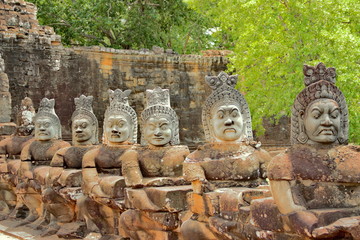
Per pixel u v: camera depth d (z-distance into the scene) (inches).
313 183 233.5
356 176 229.6
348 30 669.9
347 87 640.4
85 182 387.2
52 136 501.0
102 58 1109.7
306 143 241.4
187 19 1390.3
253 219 247.9
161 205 310.0
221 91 318.3
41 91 1035.9
